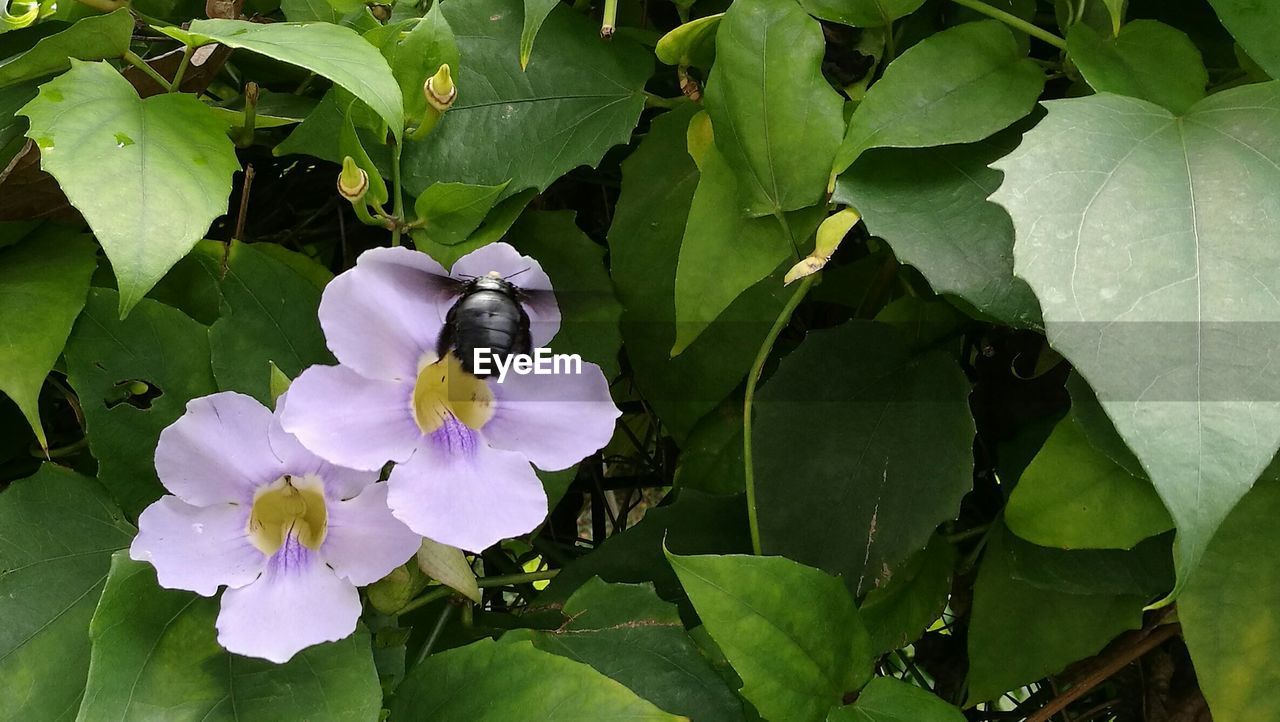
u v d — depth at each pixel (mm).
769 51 292
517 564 396
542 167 314
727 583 272
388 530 249
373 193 297
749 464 309
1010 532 324
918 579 327
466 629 316
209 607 257
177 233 254
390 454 249
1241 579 294
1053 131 249
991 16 303
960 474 297
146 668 246
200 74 308
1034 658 323
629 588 296
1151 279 228
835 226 282
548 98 322
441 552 264
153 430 279
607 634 292
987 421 344
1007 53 298
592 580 299
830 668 282
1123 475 294
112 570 250
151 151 262
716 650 298
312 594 246
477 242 310
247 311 285
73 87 266
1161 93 283
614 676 284
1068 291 228
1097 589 309
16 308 277
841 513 304
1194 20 321
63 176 250
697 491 327
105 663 242
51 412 318
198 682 249
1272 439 210
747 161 297
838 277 355
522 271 269
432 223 305
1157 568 307
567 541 433
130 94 273
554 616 312
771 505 308
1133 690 389
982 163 286
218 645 253
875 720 279
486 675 264
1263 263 227
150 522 244
